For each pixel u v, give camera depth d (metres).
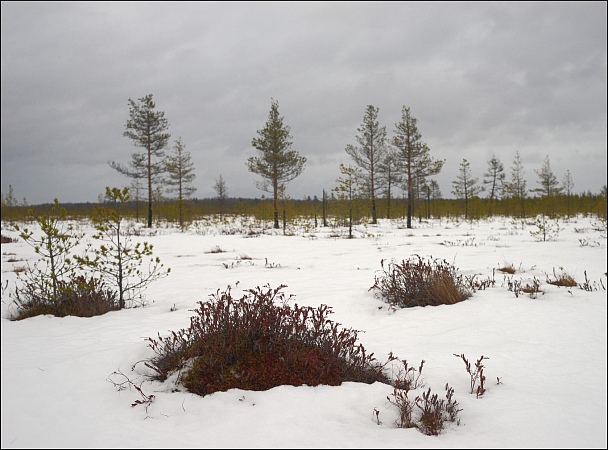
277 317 4.00
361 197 22.61
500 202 45.78
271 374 3.41
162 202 35.62
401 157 31.59
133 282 9.13
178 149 34.97
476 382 3.52
